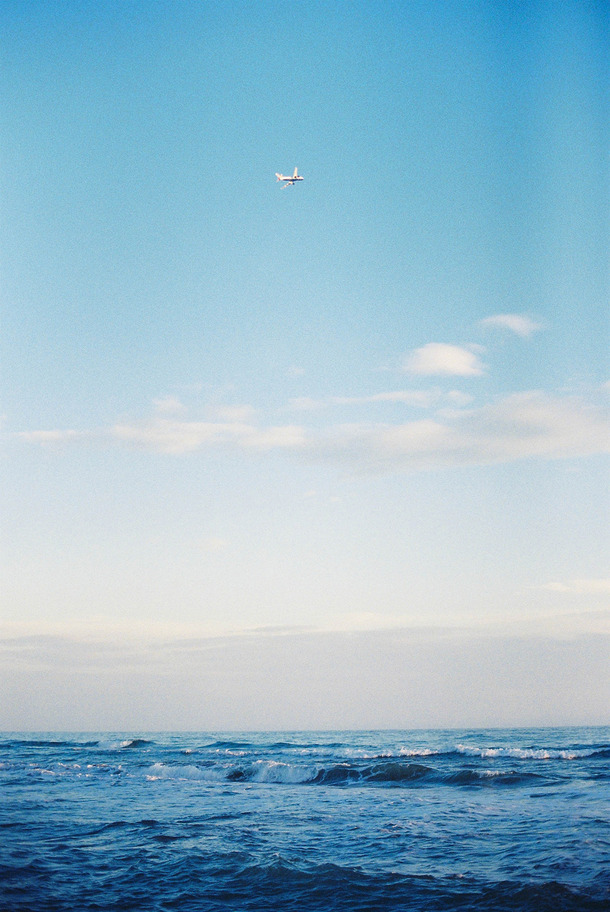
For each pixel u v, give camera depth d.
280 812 17.69
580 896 9.57
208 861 12.31
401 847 13.16
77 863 12.23
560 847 12.55
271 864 11.87
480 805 18.11
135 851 13.15
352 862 12.07
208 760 34.16
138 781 25.67
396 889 10.38
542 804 17.78
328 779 25.25
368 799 19.92
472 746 41.00
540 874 10.77
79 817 17.11
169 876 11.36
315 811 17.78
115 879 11.20
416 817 16.48
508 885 10.27
